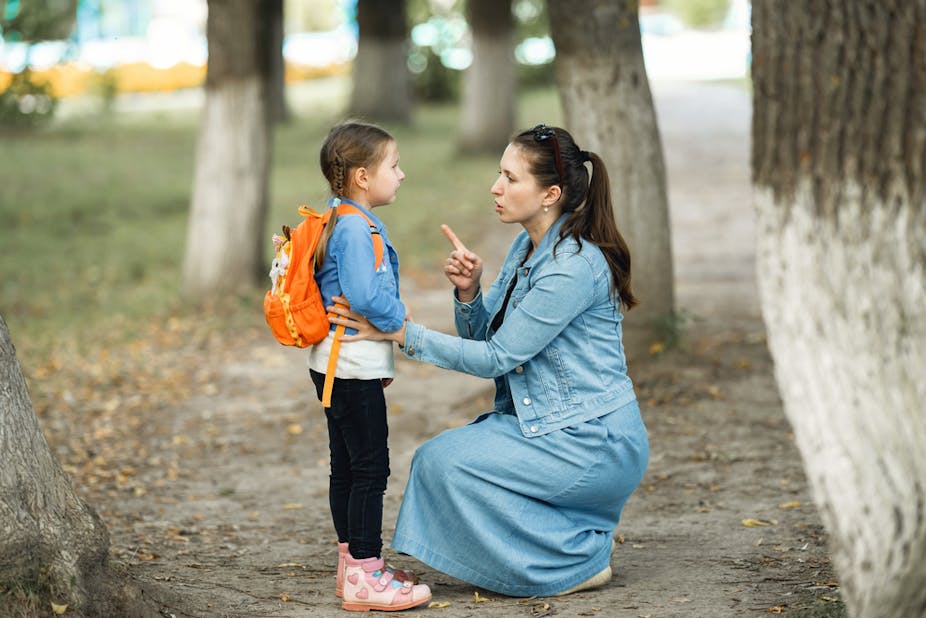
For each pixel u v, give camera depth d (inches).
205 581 256.7
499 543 231.6
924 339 167.5
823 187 174.4
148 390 506.3
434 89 2074.3
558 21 455.5
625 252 238.5
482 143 1307.8
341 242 222.1
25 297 711.1
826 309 173.8
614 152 458.3
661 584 247.3
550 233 238.2
